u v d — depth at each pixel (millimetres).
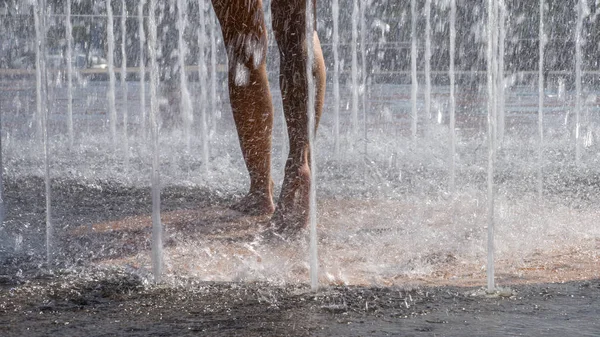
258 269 4559
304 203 5566
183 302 3924
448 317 3674
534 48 19844
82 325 3590
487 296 4031
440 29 22062
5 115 15914
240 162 9703
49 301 3939
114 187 7715
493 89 4762
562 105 17766
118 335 3447
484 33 21312
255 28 5801
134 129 13633
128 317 3695
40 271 4512
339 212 6285
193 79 22844
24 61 25172
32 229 5703
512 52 19594
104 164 9414
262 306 3846
